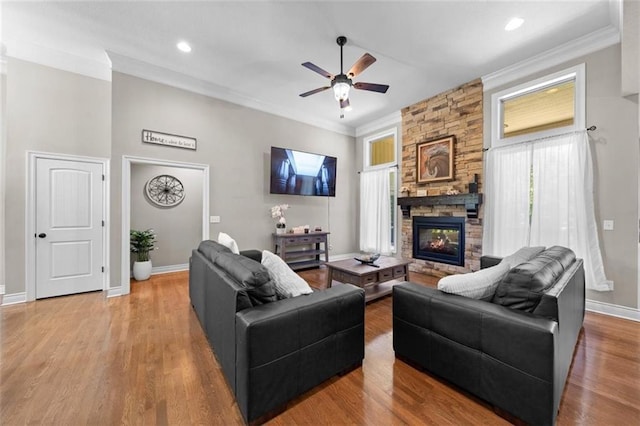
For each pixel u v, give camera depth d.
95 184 3.57
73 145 3.41
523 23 2.68
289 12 2.56
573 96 3.16
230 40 3.02
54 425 1.38
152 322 2.64
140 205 4.54
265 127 4.78
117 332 2.42
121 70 3.41
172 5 2.49
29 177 3.18
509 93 3.61
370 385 1.72
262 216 4.77
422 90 4.28
